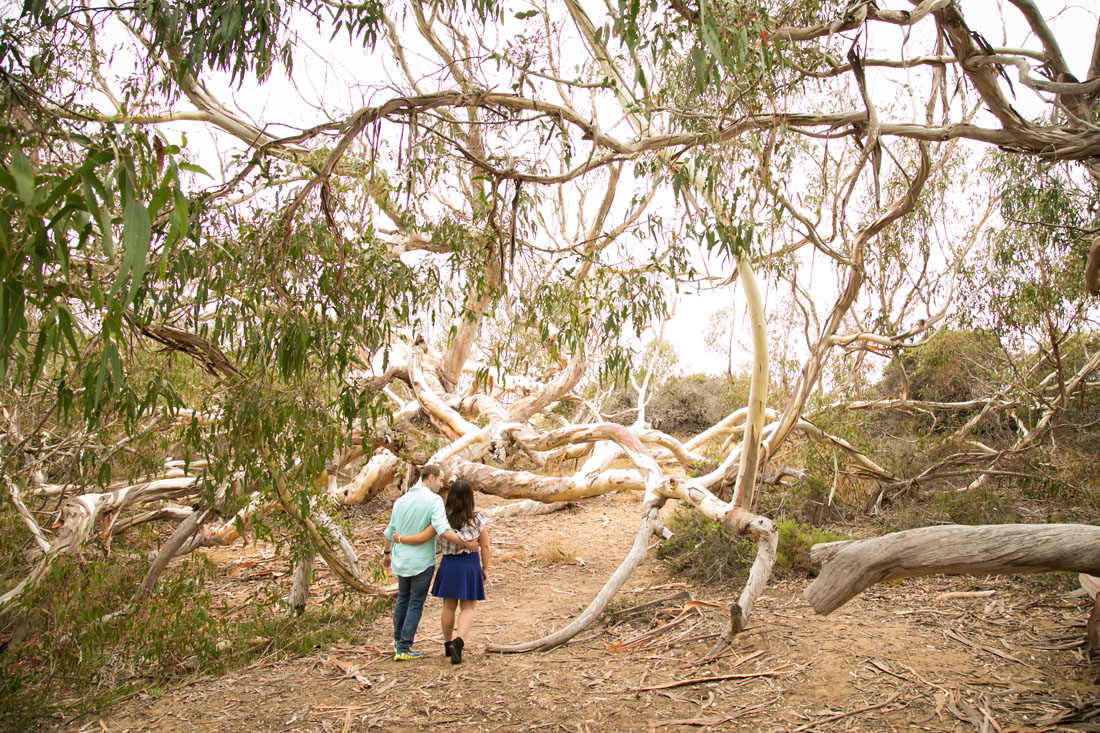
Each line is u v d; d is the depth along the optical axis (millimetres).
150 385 4609
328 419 5238
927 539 3314
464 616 5898
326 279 4781
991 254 10219
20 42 3635
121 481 8570
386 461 12406
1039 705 4336
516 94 4859
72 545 6656
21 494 7016
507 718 4621
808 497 10516
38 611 5770
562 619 6945
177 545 6840
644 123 6012
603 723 4477
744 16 4227
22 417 6672
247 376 5090
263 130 4355
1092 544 3119
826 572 3465
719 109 4809
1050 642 5367
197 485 8406
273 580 8867
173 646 6008
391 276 5129
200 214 4316
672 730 4336
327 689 5293
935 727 4160
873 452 11227
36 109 3516
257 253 4531
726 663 5387
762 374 7207
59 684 5574
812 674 5039
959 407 11531
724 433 12992
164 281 4082
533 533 11516
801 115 5570
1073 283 9484
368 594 7570
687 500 7930
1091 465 9719
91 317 4148
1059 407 10477
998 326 10297
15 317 2111
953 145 9781
